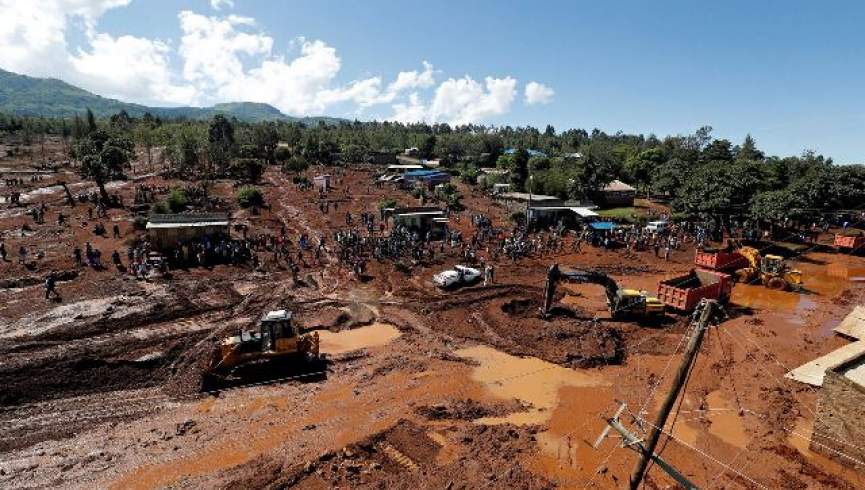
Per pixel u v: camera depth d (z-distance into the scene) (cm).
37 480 1702
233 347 2450
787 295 4312
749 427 2167
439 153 14638
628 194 8712
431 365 2694
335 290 3881
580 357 2825
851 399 1867
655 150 10938
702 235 5884
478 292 3909
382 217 6462
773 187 7988
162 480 1712
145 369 2503
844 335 3212
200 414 2170
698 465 1891
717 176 6291
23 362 2373
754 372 2678
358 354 2808
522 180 9469
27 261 3916
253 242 4919
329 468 1792
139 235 4716
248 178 9419
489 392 2441
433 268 4512
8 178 8119
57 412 2144
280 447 1922
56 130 16962
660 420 1340
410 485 1697
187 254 4231
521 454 1925
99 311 3097
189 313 3244
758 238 6256
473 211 7588
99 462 1808
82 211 5756
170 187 7638
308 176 10475
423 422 2130
